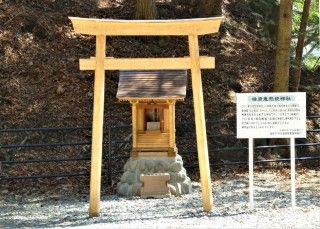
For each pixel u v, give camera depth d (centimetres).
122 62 787
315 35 1563
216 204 853
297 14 1686
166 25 782
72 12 1598
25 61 1423
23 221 764
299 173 1247
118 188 998
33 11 1548
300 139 1413
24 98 1339
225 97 1466
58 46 1488
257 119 793
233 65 1573
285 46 1317
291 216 716
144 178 947
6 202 946
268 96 793
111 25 778
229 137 1348
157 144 966
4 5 1532
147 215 775
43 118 1295
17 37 1464
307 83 1647
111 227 670
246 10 1838
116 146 1245
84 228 667
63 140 1256
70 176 1116
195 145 1309
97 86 780
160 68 793
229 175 1212
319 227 640
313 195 935
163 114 965
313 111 1527
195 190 1026
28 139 1241
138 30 783
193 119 1373
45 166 1179
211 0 1645
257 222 680
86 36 1539
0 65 1397
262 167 1291
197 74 787
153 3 1570
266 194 956
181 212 790
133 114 966
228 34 1691
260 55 1661
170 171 962
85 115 1327
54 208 874
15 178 1038
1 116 1279
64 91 1373
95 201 775
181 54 1536
